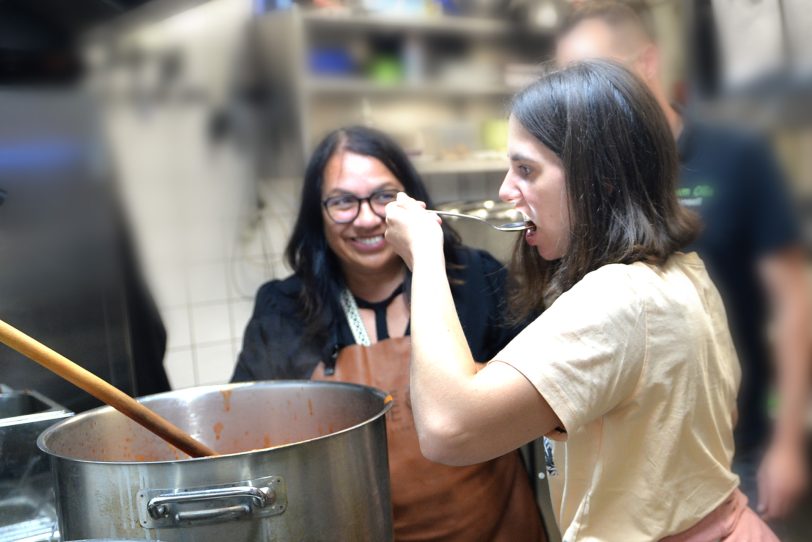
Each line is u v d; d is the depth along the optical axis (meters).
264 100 2.56
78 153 1.96
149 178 2.34
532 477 1.58
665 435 0.92
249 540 0.90
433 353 0.91
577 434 0.96
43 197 1.85
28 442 1.16
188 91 2.43
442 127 2.70
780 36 1.66
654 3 1.68
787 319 1.61
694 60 1.67
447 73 2.65
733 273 1.62
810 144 1.62
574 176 0.94
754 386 1.67
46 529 1.16
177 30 2.37
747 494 1.72
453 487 1.37
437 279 0.98
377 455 1.02
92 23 1.74
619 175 0.94
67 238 1.86
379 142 1.46
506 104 1.05
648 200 0.95
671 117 1.64
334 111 2.57
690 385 0.92
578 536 0.96
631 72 0.98
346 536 0.96
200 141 2.47
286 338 1.47
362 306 1.49
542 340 0.88
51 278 1.81
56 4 1.59
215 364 2.56
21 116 1.85
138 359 2.21
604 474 0.94
